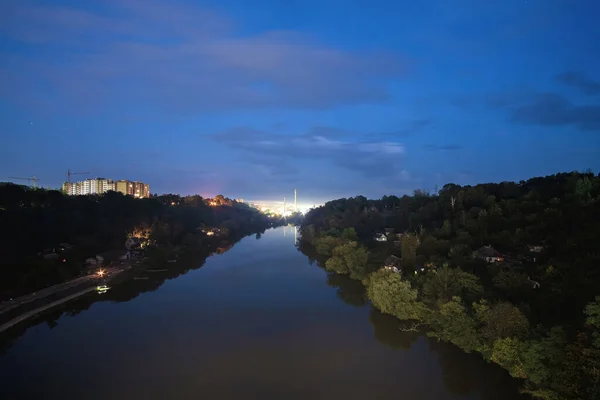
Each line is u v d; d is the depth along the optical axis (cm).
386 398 5091
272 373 5778
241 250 18638
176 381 5538
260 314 8506
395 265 10606
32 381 5538
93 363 6103
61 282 10719
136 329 7594
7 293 9088
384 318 8094
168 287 10969
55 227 12862
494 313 5725
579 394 4047
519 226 10888
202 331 7494
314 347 6712
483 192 15262
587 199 10831
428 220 15412
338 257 12312
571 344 4591
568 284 6606
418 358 6244
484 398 5059
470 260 9231
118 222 16112
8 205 13838
